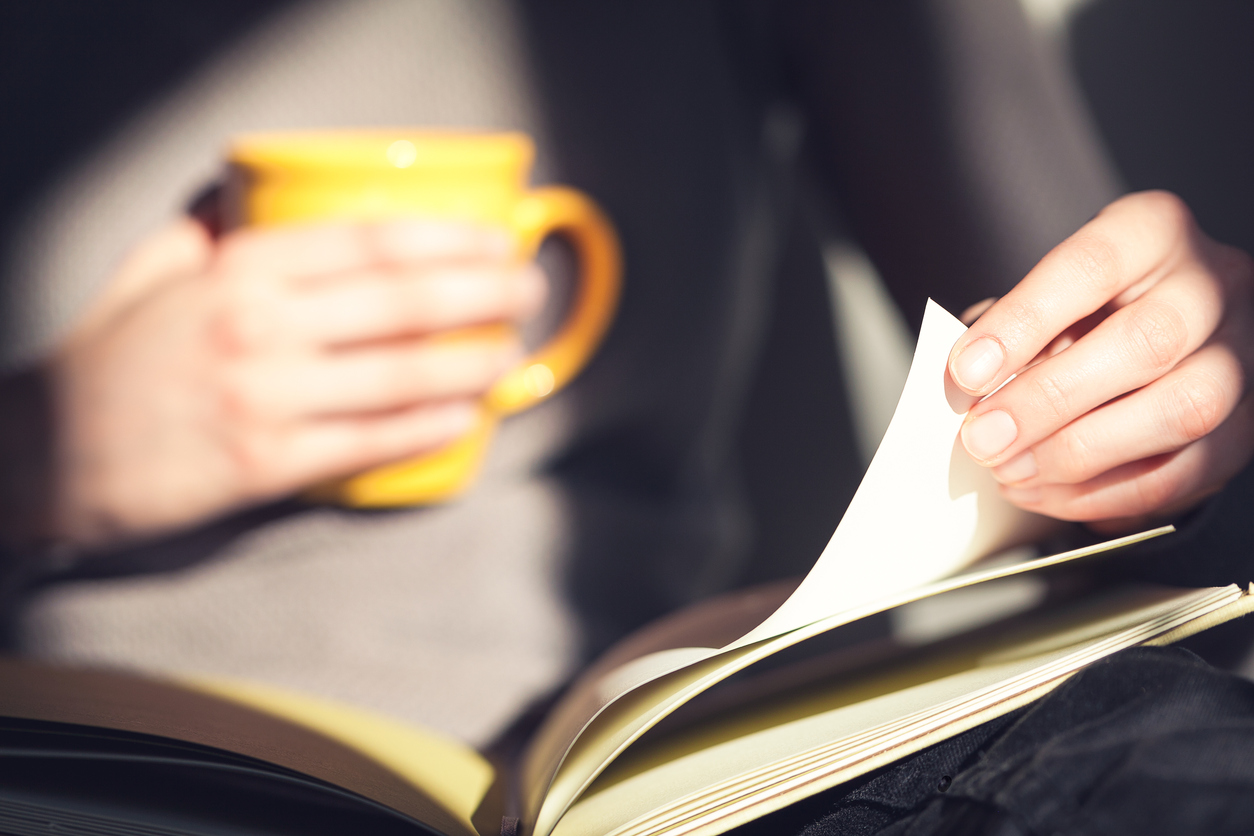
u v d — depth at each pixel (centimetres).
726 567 84
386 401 66
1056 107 71
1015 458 57
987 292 70
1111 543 56
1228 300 59
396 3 69
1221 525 59
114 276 69
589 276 69
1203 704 54
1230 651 63
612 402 71
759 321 87
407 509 68
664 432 73
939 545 57
